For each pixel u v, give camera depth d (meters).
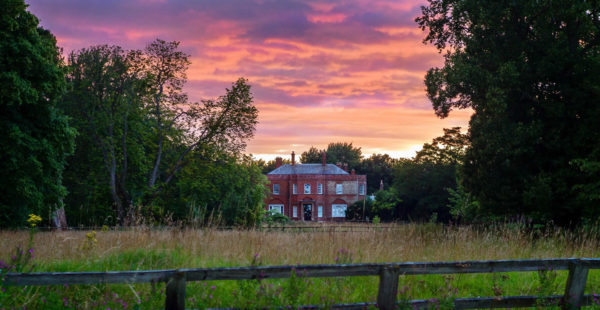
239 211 31.19
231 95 41.12
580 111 22.30
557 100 23.00
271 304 5.80
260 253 10.92
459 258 11.77
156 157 43.38
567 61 22.11
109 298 7.16
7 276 5.31
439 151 65.00
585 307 7.17
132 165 41.00
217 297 7.58
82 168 40.84
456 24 26.34
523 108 23.81
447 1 25.89
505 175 23.05
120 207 36.06
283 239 12.84
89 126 37.78
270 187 81.94
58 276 5.40
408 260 11.27
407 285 8.66
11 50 22.58
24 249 9.89
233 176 43.53
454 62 24.48
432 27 27.27
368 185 106.00
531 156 22.88
